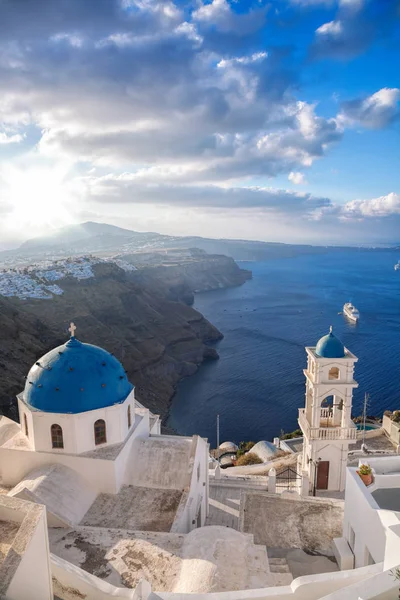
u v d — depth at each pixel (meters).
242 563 19.16
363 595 12.81
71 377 28.03
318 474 35.25
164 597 14.00
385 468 25.50
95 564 20.27
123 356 114.00
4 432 31.55
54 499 24.61
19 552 11.14
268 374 118.56
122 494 27.09
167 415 97.44
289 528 28.34
